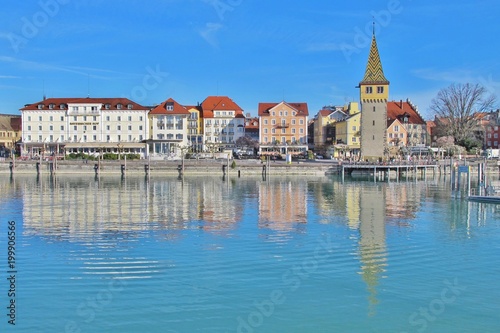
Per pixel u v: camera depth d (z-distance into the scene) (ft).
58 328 75.31
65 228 143.43
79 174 381.60
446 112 483.10
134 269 101.50
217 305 83.46
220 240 127.44
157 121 486.79
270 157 472.85
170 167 382.22
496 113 595.06
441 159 424.46
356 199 222.28
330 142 527.81
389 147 463.83
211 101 548.72
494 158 443.73
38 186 284.41
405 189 273.33
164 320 77.87
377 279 96.32
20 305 83.05
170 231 139.23
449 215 171.12
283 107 506.89
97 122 477.36
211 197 229.25
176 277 96.73
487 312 81.15
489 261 108.99
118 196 232.12
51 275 97.40
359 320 78.28
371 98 414.21
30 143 469.98
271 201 213.25
